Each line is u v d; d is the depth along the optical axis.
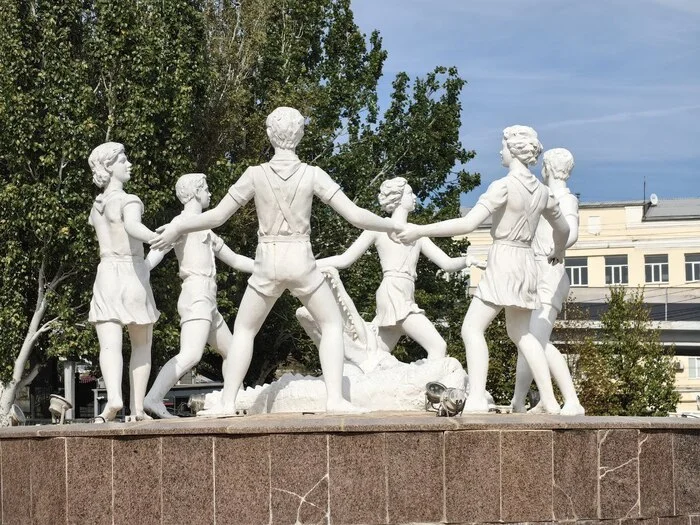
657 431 9.17
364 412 10.19
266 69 28.28
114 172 11.27
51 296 21.81
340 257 12.62
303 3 29.27
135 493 8.66
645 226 54.62
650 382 27.45
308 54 30.12
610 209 55.16
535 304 10.47
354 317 12.56
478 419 8.79
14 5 22.34
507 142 10.55
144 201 21.77
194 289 12.10
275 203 10.10
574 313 28.58
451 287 26.92
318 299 10.21
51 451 9.03
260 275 10.20
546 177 11.92
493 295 10.38
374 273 24.45
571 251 55.44
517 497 8.60
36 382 30.25
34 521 9.22
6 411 21.91
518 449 8.63
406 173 28.08
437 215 26.97
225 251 12.52
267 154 28.12
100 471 8.76
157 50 22.77
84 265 21.59
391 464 8.42
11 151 21.72
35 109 21.70
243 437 8.48
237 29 27.64
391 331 13.15
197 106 24.83
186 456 8.56
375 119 28.61
